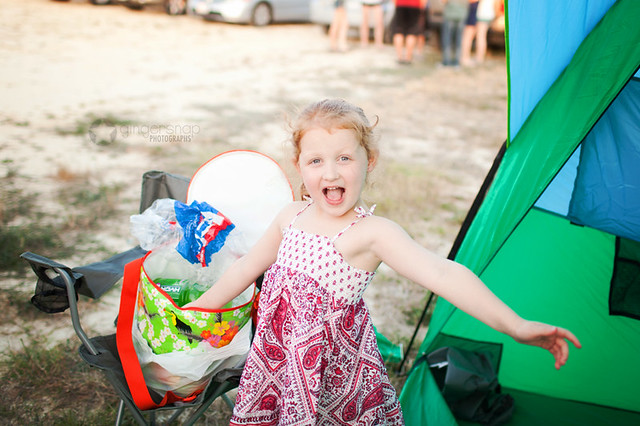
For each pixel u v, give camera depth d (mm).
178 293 1815
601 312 2746
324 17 11461
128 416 2420
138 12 13375
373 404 1583
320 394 1568
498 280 2859
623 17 1991
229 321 1729
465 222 2643
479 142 6594
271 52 10422
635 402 2682
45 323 3025
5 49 9094
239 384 1638
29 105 6668
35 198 4410
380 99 7945
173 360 1708
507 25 2021
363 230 1528
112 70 8531
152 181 2234
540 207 2752
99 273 1894
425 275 1438
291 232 1614
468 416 2508
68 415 2381
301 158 1534
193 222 1812
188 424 1704
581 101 1907
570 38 2195
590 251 2711
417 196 4910
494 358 2797
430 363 2668
